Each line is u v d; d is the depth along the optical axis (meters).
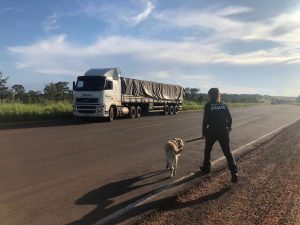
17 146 12.79
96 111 24.20
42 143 13.59
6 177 8.50
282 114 38.84
